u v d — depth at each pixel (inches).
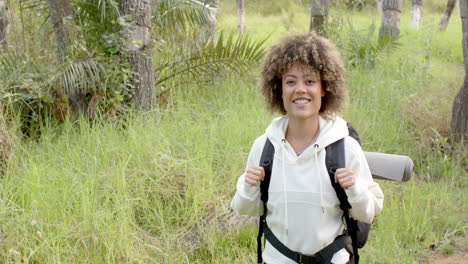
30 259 140.9
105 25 252.8
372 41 371.9
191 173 184.4
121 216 154.9
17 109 234.5
